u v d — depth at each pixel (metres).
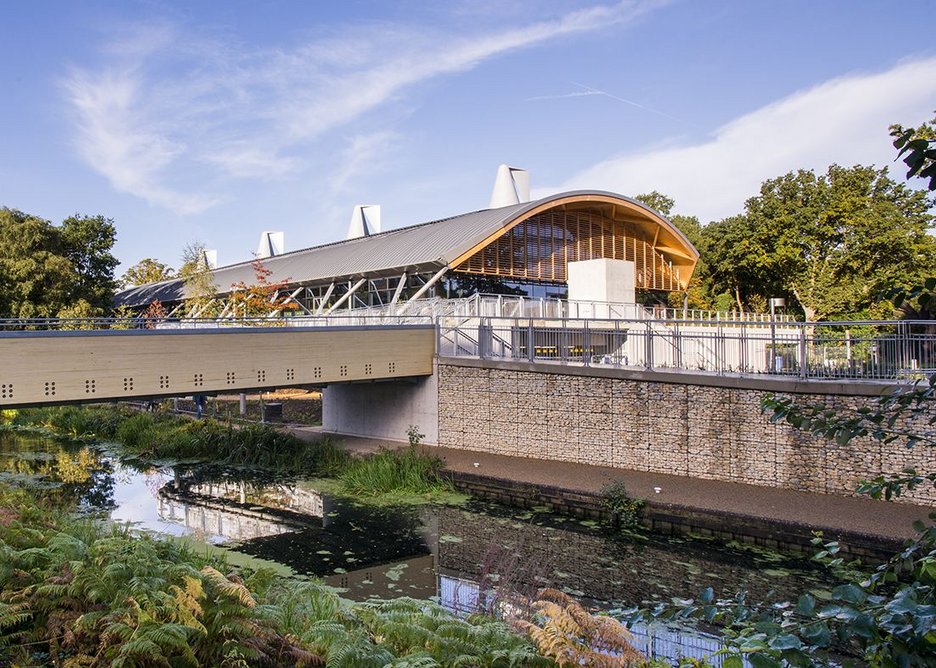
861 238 39.59
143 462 21.44
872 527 11.70
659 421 16.95
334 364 20.36
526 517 14.88
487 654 6.01
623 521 13.93
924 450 13.30
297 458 20.52
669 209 58.28
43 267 31.48
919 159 2.73
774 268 43.38
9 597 6.35
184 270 39.06
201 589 5.88
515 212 33.62
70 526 10.02
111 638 5.44
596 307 29.69
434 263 31.45
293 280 38.75
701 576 11.14
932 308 3.17
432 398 22.09
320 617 7.18
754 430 15.43
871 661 2.42
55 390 15.75
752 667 2.41
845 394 13.97
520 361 19.94
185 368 17.72
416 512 15.36
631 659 5.64
